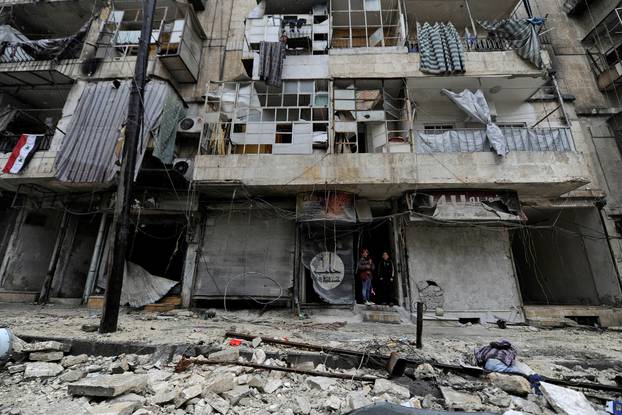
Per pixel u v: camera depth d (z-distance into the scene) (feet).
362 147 35.94
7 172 31.17
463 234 33.22
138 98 22.22
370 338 20.77
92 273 33.81
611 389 13.52
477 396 12.80
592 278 35.06
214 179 29.91
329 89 32.68
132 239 37.81
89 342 16.92
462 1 38.37
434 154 29.68
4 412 10.41
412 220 30.53
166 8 37.70
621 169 35.94
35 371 13.44
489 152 29.55
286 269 32.73
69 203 36.52
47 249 39.58
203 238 34.17
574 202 34.96
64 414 10.24
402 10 38.75
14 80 35.06
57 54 35.42
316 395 12.64
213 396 11.53
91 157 30.12
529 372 14.61
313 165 29.94
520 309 30.89
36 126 38.86
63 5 40.91
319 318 29.40
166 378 13.39
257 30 36.45
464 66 31.96
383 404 9.97
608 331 27.89
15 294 35.14
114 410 9.81
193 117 37.22
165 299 32.40
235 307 33.24
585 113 37.99
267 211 34.32
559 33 42.75
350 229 33.22
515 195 30.42
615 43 39.88
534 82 33.40
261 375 14.17
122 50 36.17
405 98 32.14
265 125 32.24
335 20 38.83
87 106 31.99
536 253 43.34
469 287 31.55
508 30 33.86
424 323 29.94
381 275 32.78
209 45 42.50
